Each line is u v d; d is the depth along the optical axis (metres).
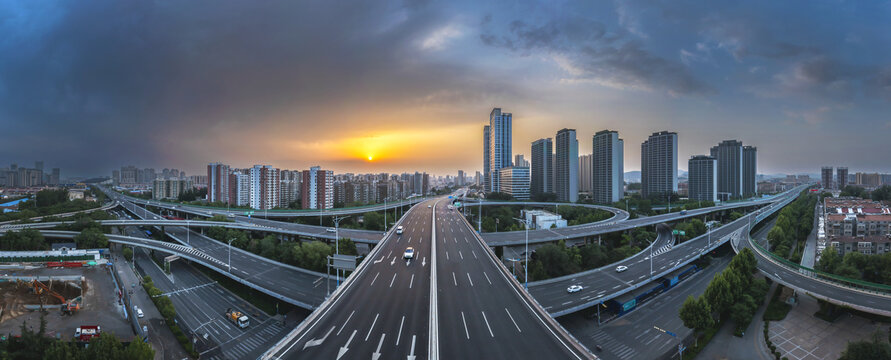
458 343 44.28
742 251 93.88
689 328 76.56
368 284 65.25
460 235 115.06
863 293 81.44
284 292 87.50
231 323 82.44
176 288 101.75
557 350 42.94
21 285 96.75
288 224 165.00
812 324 79.19
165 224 155.12
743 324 78.00
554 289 86.44
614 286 88.38
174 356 68.94
